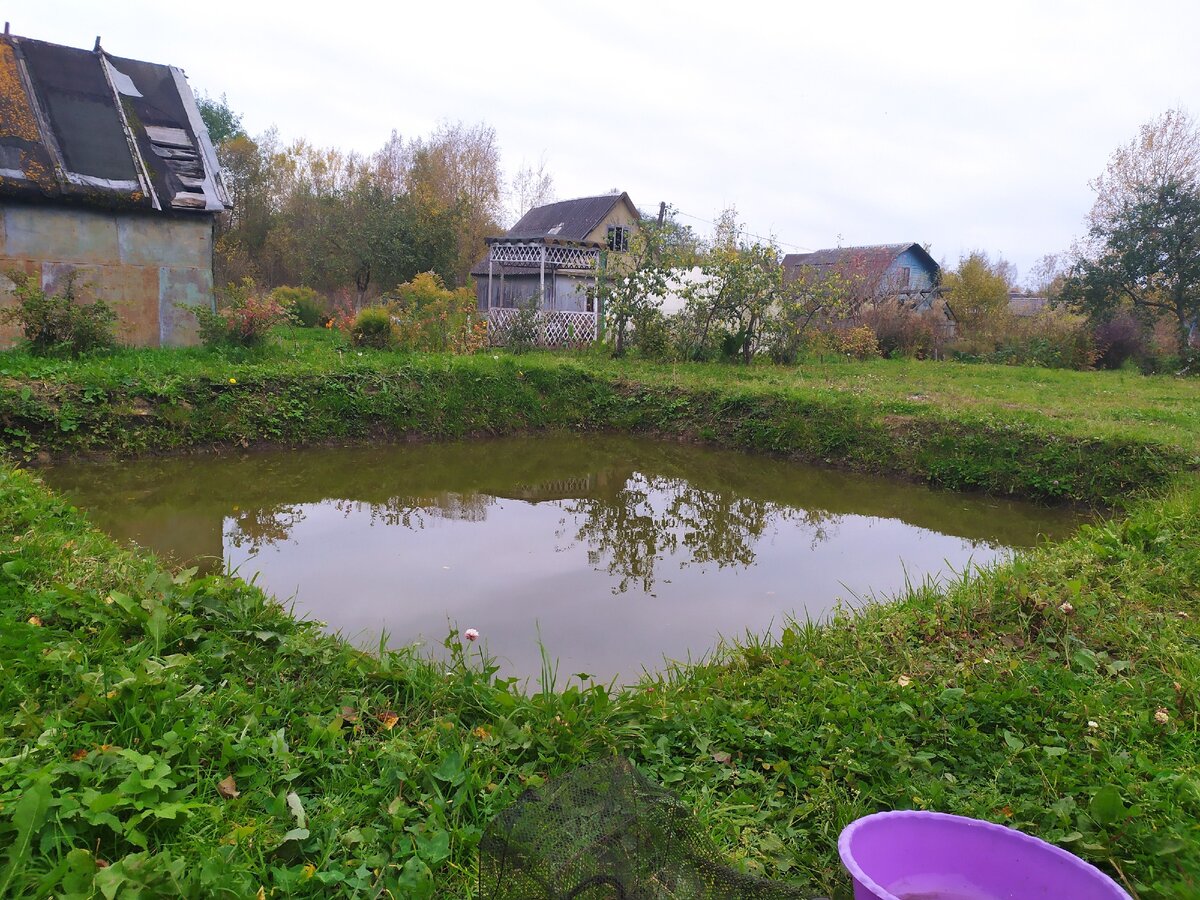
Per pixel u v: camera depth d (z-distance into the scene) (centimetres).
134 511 718
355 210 2733
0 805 212
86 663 302
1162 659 374
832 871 246
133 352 1072
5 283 1103
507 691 336
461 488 870
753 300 1545
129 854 208
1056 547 559
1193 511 566
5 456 759
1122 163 2298
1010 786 283
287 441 955
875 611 464
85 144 1202
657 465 997
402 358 1227
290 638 361
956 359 2156
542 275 2027
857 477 948
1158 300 2259
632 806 212
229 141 3209
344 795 258
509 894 189
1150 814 259
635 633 484
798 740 307
